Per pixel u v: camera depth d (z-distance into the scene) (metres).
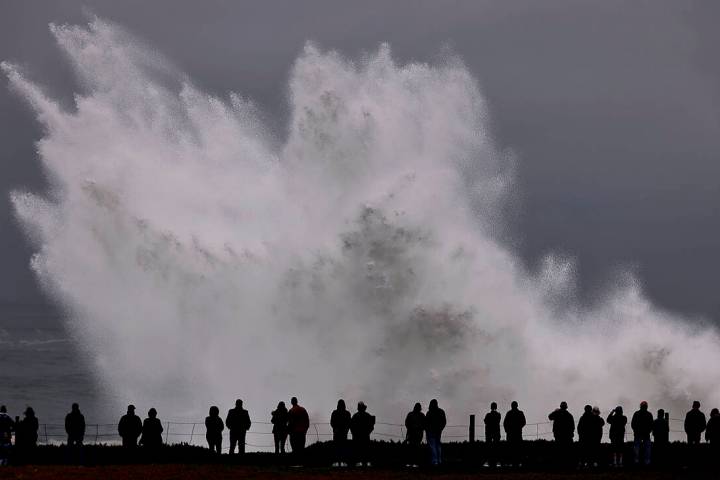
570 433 75.31
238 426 78.31
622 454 78.94
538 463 78.44
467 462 79.00
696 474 71.06
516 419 75.62
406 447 86.31
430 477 68.31
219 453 79.50
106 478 67.19
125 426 77.00
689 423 79.31
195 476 68.19
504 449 85.12
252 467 73.56
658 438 80.81
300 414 76.88
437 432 74.69
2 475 68.56
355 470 72.38
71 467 72.88
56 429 151.00
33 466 73.69
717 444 77.69
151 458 77.25
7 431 75.94
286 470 71.81
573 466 77.38
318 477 67.81
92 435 131.00
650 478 68.56
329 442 90.56
